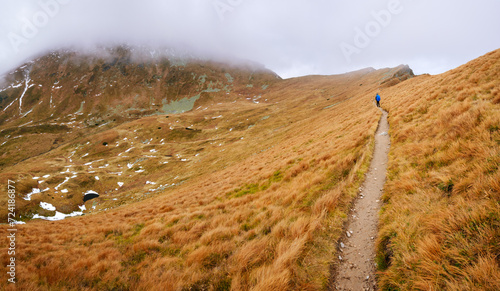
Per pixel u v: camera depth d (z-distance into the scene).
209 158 80.81
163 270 5.91
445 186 5.55
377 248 5.11
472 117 7.72
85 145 132.00
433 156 7.39
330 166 10.83
